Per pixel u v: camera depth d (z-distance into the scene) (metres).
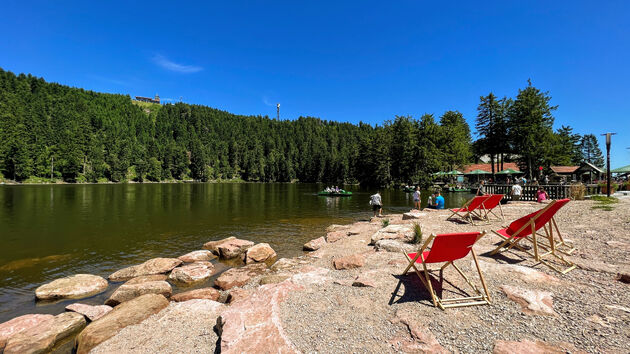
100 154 104.88
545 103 41.56
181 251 10.85
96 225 16.31
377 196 16.66
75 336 5.02
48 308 6.15
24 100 135.50
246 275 7.44
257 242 12.14
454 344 3.18
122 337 4.26
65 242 12.25
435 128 57.75
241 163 155.00
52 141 96.81
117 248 11.26
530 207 13.13
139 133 166.62
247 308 4.12
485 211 10.46
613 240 6.34
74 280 7.07
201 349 3.68
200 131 182.62
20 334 4.66
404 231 9.28
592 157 89.31
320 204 28.83
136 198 35.94
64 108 145.75
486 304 4.02
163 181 121.31
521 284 4.50
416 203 17.38
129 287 6.37
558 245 6.32
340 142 160.88
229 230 14.84
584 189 16.05
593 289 4.19
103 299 6.60
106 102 198.62
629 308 3.61
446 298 4.27
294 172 138.00
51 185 75.38
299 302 4.45
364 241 9.88
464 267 5.35
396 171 64.31
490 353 2.97
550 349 2.95
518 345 3.04
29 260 9.73
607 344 2.95
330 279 5.41
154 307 5.28
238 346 3.23
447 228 9.56
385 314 3.94
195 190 58.69
